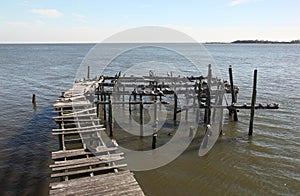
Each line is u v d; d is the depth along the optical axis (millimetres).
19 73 47938
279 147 14586
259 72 48312
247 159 13141
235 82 36781
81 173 8633
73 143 14641
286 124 18422
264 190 10516
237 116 20109
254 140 15586
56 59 82750
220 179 11281
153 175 11492
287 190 10539
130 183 7758
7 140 15445
